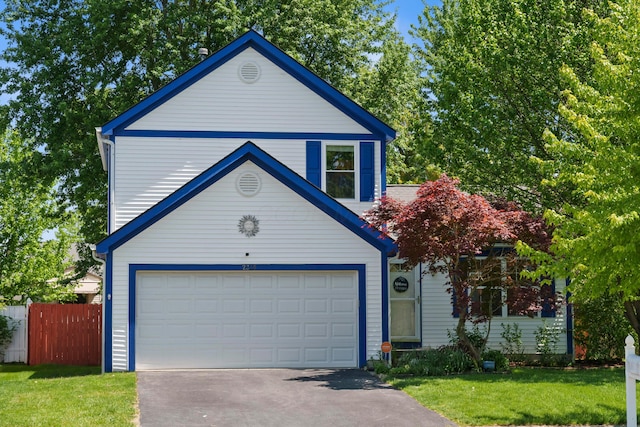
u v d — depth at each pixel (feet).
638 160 39.65
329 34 93.71
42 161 95.86
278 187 62.49
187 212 61.36
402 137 103.45
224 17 92.17
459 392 48.26
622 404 45.21
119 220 66.13
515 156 69.31
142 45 93.76
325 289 63.05
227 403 46.21
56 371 66.85
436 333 70.79
